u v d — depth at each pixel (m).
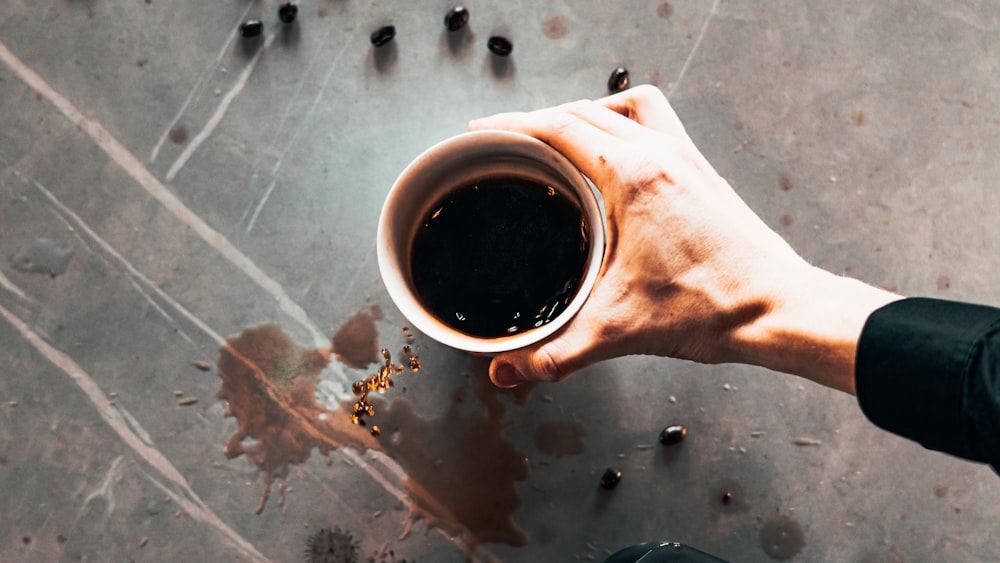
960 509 0.64
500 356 0.55
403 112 0.65
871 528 0.64
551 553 0.65
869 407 0.49
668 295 0.53
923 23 0.66
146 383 0.65
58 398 0.65
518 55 0.66
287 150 0.65
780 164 0.66
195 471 0.65
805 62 0.66
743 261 0.52
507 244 0.55
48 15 0.66
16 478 0.64
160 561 0.64
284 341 0.65
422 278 0.55
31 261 0.65
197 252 0.65
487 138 0.53
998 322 0.46
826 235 0.65
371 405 0.65
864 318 0.50
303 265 0.65
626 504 0.65
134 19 0.66
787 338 0.51
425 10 0.66
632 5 0.66
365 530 0.65
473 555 0.65
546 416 0.65
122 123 0.65
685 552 0.60
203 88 0.65
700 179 0.53
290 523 0.64
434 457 0.65
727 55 0.66
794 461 0.65
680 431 0.64
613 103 0.57
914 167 0.66
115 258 0.65
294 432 0.65
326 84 0.65
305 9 0.66
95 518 0.64
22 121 0.65
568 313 0.52
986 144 0.66
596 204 0.51
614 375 0.65
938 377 0.47
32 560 0.64
